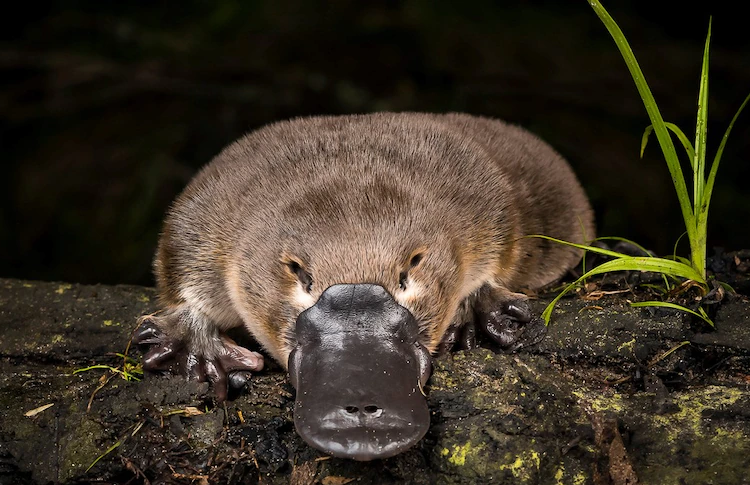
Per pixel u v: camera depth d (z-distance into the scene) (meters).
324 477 3.67
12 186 9.42
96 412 4.12
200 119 9.45
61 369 4.53
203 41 9.45
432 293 3.93
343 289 3.64
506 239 4.48
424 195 4.08
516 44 9.59
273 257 3.96
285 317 3.96
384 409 3.33
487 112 9.41
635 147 9.29
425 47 9.51
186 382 4.23
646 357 4.11
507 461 3.60
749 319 4.17
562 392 3.91
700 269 4.31
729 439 3.62
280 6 9.52
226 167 4.54
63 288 5.14
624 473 3.55
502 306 4.47
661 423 3.73
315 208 3.96
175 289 4.53
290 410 4.05
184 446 3.91
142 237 8.99
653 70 9.59
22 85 9.61
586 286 4.64
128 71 9.38
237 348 4.47
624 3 10.05
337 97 9.25
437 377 3.95
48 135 9.59
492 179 4.50
